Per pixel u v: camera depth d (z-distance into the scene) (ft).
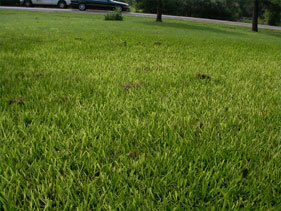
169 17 107.86
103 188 4.58
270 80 12.73
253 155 5.71
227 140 6.41
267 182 4.92
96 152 5.77
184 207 4.38
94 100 8.67
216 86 10.95
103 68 13.33
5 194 4.45
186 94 9.81
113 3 98.32
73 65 13.89
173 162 5.40
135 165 5.22
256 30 76.84
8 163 5.25
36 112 7.70
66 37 26.13
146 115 7.76
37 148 5.74
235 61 17.66
